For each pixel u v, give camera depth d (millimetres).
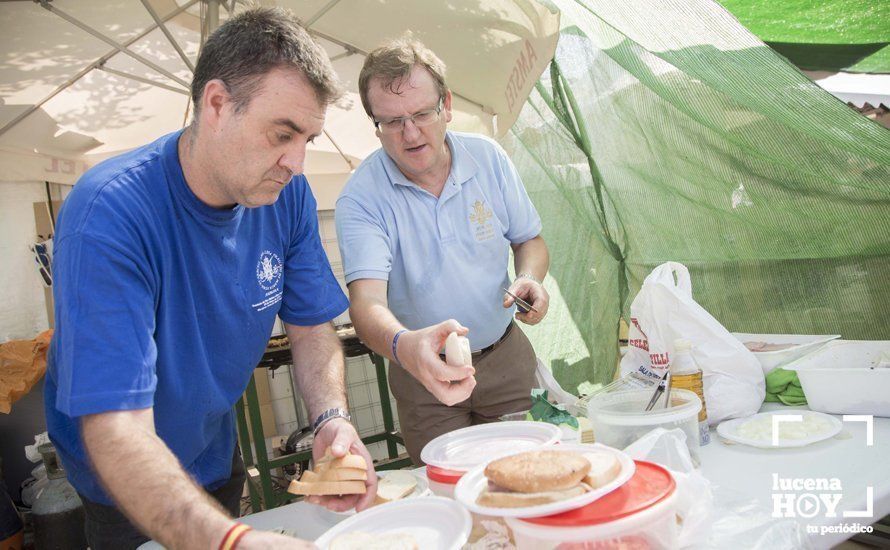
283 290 1708
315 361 1678
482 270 2127
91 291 1146
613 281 3473
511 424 1428
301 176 1703
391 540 1003
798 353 1915
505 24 2627
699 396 1568
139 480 1037
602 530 861
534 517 900
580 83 2865
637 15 2021
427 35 2869
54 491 3285
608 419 1372
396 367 2236
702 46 2020
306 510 1432
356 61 3264
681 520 1052
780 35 4102
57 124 3268
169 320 1374
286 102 1188
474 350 2205
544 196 3404
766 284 2732
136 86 3250
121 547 1621
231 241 1453
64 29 2781
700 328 1748
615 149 2951
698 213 2867
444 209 2066
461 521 1040
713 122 2404
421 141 1887
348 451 1350
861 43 3959
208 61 1223
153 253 1295
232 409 1772
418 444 2225
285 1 2752
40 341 3621
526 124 3289
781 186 2475
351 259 1986
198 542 953
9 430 4012
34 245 3934
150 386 1174
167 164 1327
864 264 2445
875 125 1921
